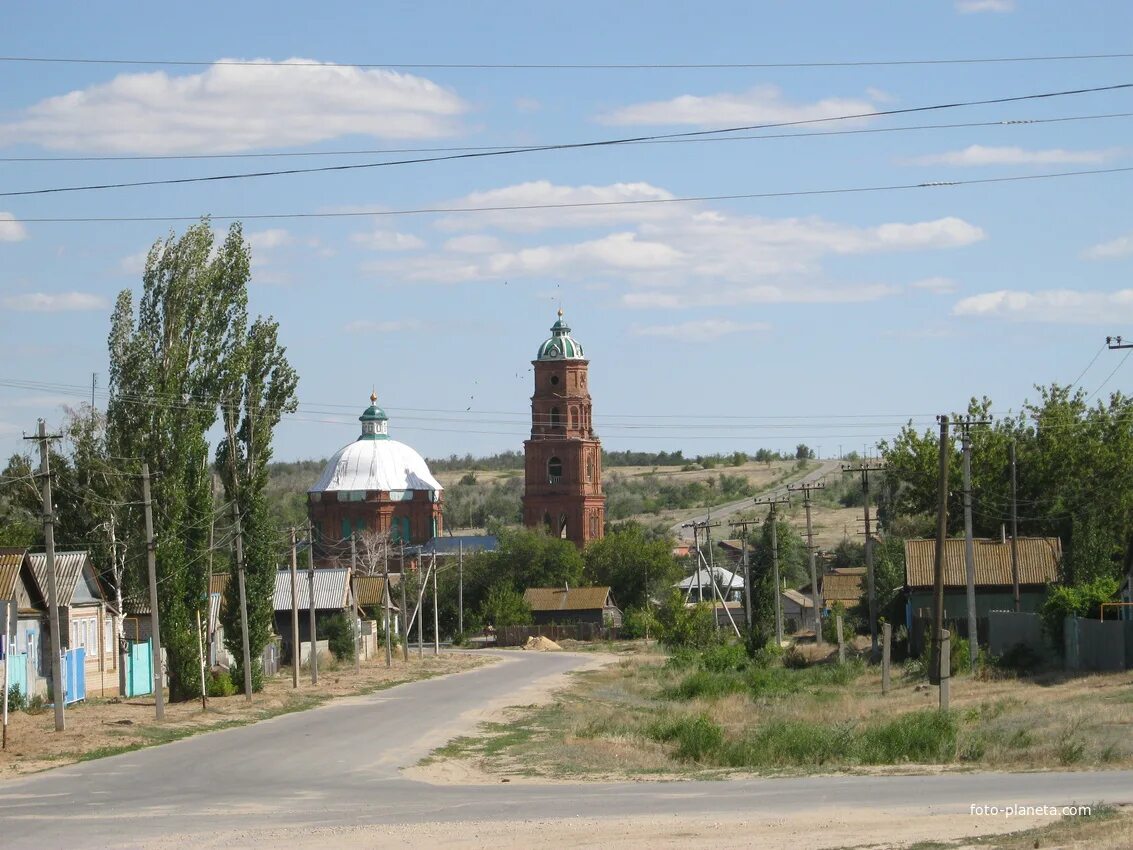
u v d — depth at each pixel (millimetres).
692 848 17125
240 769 28922
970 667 55594
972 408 87188
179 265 53000
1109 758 26406
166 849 18188
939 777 24266
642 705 52312
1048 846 16031
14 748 33188
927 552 72938
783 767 27500
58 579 49688
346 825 19984
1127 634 49219
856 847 16750
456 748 33312
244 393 55500
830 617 94375
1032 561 71812
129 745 34562
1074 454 83500
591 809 21031
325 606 88875
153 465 51594
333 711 47219
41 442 38344
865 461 71750
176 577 51344
